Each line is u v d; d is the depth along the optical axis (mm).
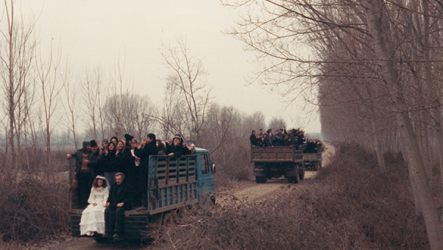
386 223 7188
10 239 7742
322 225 6523
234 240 5578
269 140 20391
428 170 8469
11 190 8125
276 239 5480
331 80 6672
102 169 8070
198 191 9109
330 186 9430
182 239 5801
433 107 5637
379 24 6137
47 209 8539
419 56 6445
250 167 23594
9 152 9812
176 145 8414
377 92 6715
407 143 5859
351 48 7059
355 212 7688
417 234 7047
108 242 8117
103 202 7598
